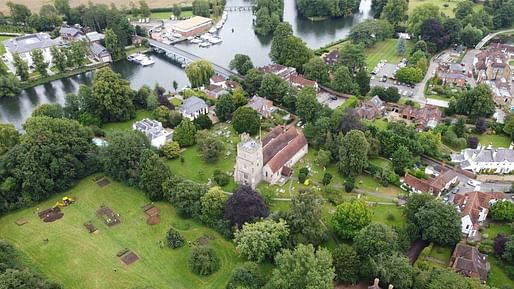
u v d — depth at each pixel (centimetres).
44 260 14388
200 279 13650
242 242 13788
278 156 18050
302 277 11950
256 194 15238
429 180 17425
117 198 17212
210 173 18550
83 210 16600
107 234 15425
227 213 15100
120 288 13400
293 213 14425
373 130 19875
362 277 13312
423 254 14100
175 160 19500
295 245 13975
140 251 14738
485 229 15375
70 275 13838
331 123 19850
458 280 11781
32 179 16538
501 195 16225
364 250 13438
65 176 17425
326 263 12112
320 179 18062
